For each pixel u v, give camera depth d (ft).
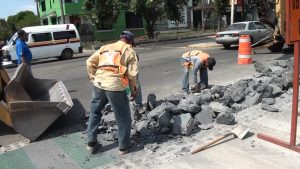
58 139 19.57
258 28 65.62
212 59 26.61
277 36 51.65
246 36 43.27
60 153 17.61
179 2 112.16
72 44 73.00
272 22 55.47
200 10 153.17
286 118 20.17
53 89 25.58
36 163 16.67
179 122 18.60
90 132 17.07
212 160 15.60
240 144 16.98
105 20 106.52
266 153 15.92
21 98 20.07
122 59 16.16
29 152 18.06
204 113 20.15
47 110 19.62
